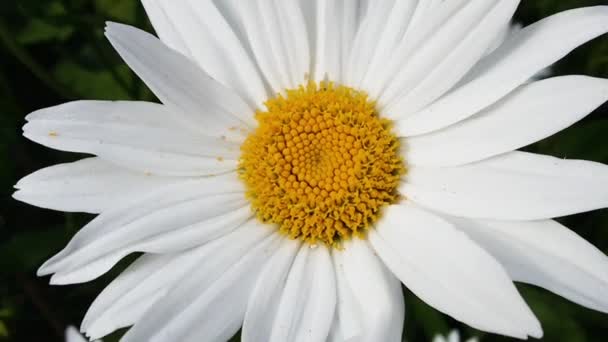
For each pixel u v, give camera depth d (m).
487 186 0.15
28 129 0.16
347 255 0.16
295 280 0.16
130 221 0.15
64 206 0.16
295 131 0.17
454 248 0.15
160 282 0.15
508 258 0.15
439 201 0.16
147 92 0.20
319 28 0.17
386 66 0.16
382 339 0.14
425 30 0.16
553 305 0.17
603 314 0.17
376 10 0.16
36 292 0.19
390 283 0.15
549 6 0.18
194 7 0.16
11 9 0.20
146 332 0.15
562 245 0.15
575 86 0.15
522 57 0.15
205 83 0.16
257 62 0.17
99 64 0.20
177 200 0.16
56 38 0.20
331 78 0.17
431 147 0.16
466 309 0.14
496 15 0.15
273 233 0.16
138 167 0.16
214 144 0.17
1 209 0.19
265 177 0.16
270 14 0.17
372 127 0.16
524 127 0.15
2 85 0.19
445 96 0.16
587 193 0.15
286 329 0.15
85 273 0.15
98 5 0.20
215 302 0.15
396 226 0.16
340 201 0.16
